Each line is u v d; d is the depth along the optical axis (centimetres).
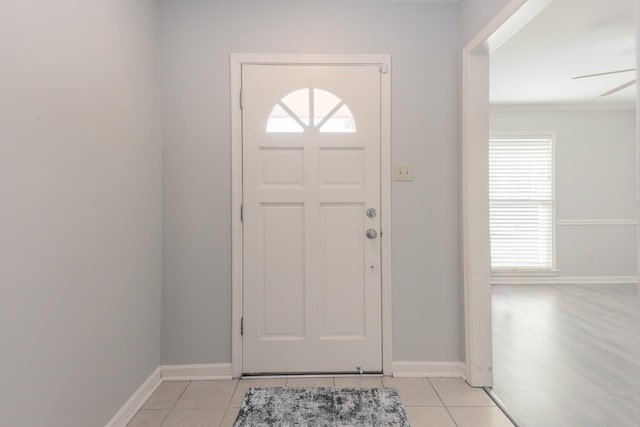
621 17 261
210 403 196
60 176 132
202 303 225
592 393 207
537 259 495
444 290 229
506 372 234
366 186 229
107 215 164
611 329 318
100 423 158
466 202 217
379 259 229
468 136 215
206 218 225
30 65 117
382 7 229
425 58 229
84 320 147
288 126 228
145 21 204
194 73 224
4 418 108
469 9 212
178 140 224
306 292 227
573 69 358
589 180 496
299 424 112
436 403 196
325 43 228
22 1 114
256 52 226
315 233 228
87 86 149
